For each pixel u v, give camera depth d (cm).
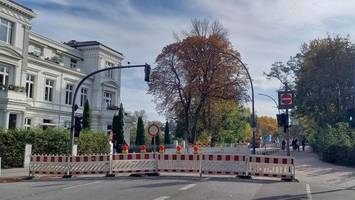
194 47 5800
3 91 3922
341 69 5019
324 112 5238
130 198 1268
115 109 5956
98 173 2241
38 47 5141
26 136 2911
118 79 6344
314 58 5219
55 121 5078
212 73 5803
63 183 1827
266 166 2048
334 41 5141
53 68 5075
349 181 1998
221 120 7319
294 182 1927
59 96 5184
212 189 1526
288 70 6116
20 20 4294
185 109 5872
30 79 4744
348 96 5050
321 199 1343
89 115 4669
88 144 3475
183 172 2230
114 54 6200
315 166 2938
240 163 2105
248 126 8894
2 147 2742
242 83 5828
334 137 3591
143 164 2234
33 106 4694
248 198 1313
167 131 6881
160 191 1448
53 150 3095
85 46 5888
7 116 3947
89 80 5794
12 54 4175
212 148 5491
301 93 5344
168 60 5938
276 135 12700
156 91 5947
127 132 6397
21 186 1708
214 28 6044
